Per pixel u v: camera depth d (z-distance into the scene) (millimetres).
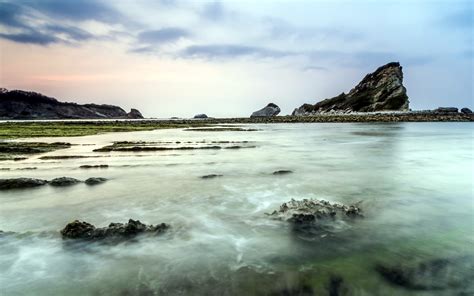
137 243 8312
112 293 6160
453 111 113125
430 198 12516
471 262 7195
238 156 24125
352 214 10039
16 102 187000
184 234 8898
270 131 56625
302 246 8055
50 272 6969
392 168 19312
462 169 18984
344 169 18844
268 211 10766
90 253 7820
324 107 155875
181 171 18125
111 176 16719
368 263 7156
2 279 6715
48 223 9891
